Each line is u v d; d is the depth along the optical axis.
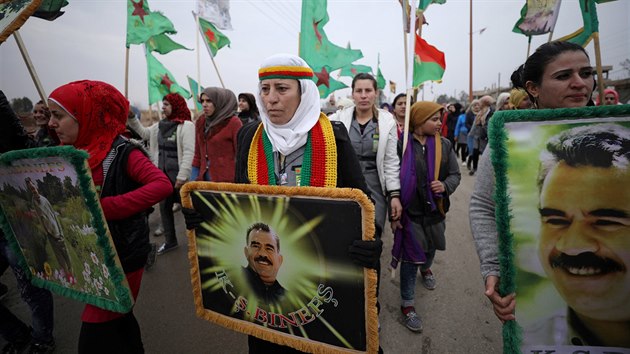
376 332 1.14
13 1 1.62
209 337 2.41
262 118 1.45
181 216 5.25
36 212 1.51
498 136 1.01
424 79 2.95
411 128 2.52
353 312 1.16
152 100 5.57
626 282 0.96
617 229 0.95
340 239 1.13
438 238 2.47
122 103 1.58
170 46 5.74
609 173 0.94
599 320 0.99
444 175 2.49
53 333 2.46
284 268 1.24
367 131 2.58
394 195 2.38
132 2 4.43
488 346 2.26
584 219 0.97
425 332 2.42
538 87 1.23
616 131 0.92
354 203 1.08
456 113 11.34
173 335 2.43
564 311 1.01
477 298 2.84
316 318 1.23
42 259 1.63
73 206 1.36
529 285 1.03
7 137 1.86
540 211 1.00
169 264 3.53
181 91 5.96
